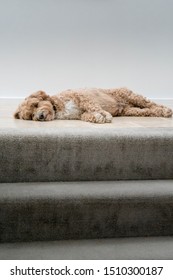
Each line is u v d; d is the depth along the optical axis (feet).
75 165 7.16
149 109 11.60
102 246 6.15
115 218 6.51
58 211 6.34
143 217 6.58
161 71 17.84
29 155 7.00
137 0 17.26
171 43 17.72
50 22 16.88
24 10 16.67
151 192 6.63
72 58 17.20
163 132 7.50
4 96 17.03
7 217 6.23
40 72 17.12
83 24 17.07
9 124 9.19
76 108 10.59
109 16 17.19
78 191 6.57
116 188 6.77
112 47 17.38
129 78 17.67
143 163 7.33
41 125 9.12
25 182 7.04
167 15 17.54
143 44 17.56
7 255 5.76
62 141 7.06
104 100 11.10
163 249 6.09
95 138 7.14
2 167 6.98
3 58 16.83
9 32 16.72
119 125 9.39
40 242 6.26
